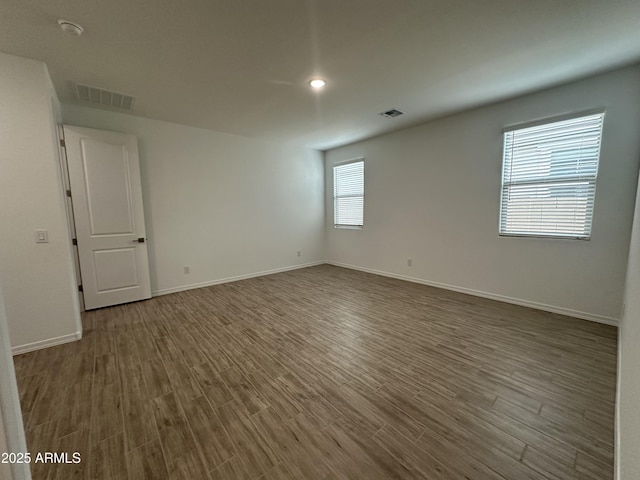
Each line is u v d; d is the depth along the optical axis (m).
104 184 3.40
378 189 4.96
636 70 2.50
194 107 3.37
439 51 2.23
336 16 1.80
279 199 5.37
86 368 2.18
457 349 2.40
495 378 1.99
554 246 3.11
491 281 3.67
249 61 2.34
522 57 2.33
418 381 1.97
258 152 5.00
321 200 6.09
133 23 1.84
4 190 2.29
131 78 2.62
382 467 1.32
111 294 3.54
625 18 1.84
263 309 3.43
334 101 3.21
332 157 5.85
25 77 2.29
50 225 2.48
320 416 1.66
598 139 2.76
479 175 3.64
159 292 4.05
